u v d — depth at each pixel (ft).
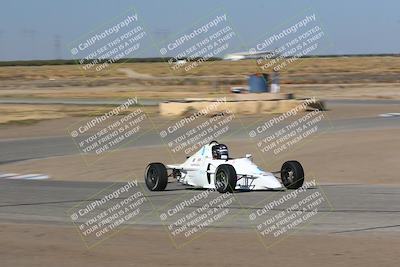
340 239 52.60
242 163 80.18
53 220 64.85
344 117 195.00
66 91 408.67
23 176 107.14
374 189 82.69
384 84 423.64
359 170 102.83
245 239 53.67
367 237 53.16
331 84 439.22
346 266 43.65
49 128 187.32
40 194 83.10
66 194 82.64
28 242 53.88
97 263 45.88
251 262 45.29
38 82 573.33
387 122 176.04
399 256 46.21
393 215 63.16
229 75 619.67
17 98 333.42
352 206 68.69
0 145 154.61
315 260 45.52
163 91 387.14
